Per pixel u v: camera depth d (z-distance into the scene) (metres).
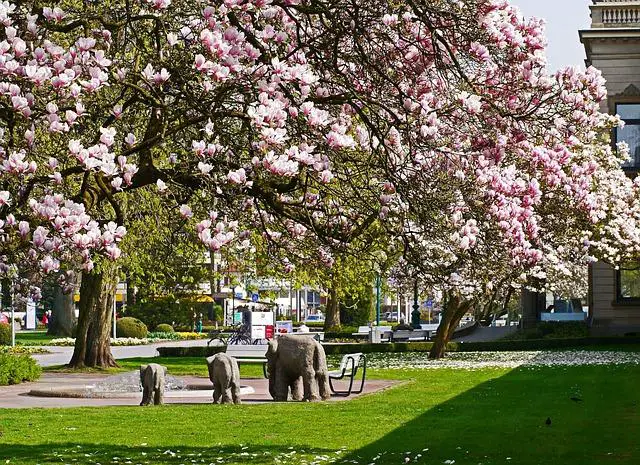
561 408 20.08
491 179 11.34
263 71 10.09
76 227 8.79
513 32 11.30
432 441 15.59
